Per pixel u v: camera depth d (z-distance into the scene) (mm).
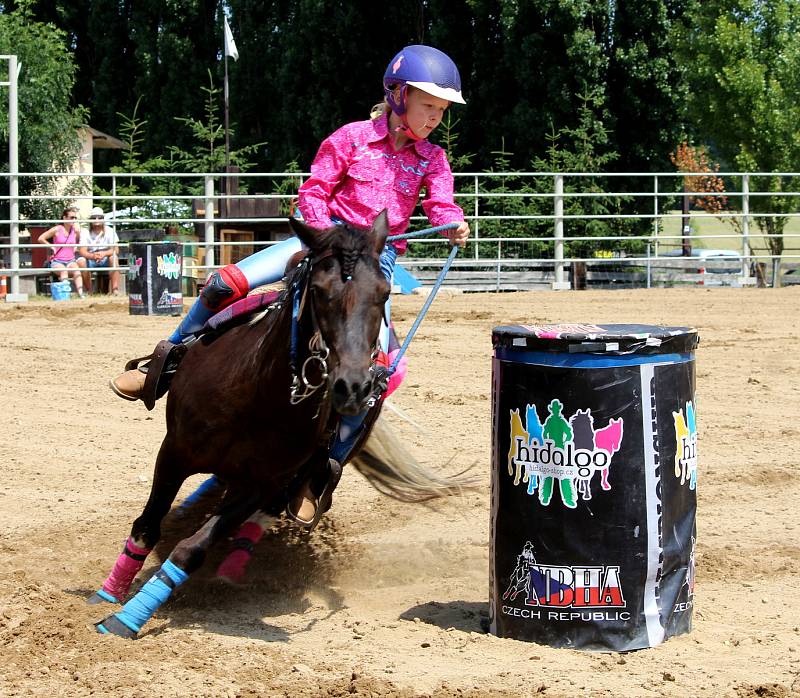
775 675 4672
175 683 4539
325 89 35000
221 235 22953
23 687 4492
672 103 30812
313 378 4867
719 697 4414
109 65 41844
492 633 5277
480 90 32031
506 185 29500
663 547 5027
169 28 39656
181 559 5152
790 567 6449
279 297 5188
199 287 19406
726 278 25734
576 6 29641
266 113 39188
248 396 5055
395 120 5895
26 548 6691
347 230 4605
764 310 18375
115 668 4684
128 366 6242
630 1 30312
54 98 30219
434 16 33781
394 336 6004
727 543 6926
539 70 30609
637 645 5012
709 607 5727
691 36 30266
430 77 5684
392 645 5141
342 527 7406
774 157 29141
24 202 28875
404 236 5844
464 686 4516
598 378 4898
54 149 29828
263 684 4547
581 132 28750
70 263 21250
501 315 17531
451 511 7848
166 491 5570
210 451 5230
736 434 9938
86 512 7527
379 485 7074
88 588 6078
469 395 11438
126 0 42062
